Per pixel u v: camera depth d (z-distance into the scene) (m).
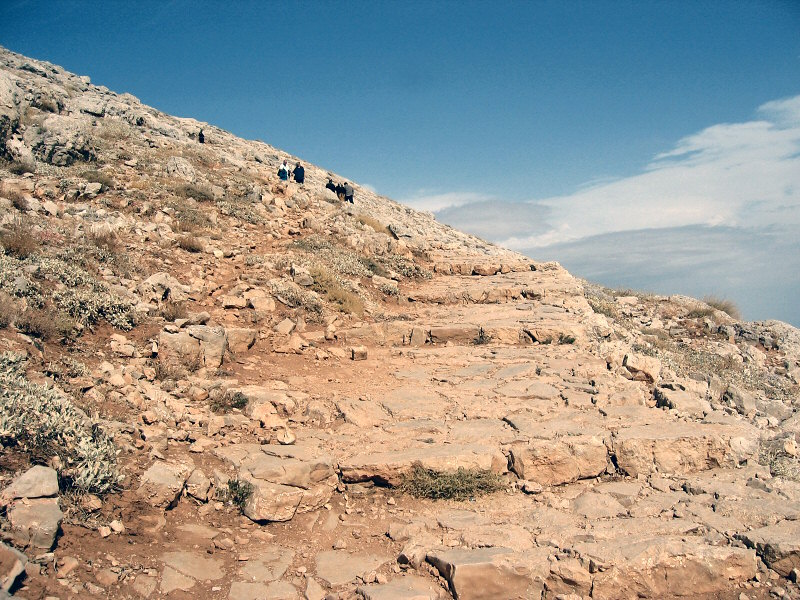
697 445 7.96
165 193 18.34
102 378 7.99
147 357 9.30
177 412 8.04
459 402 9.48
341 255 18.02
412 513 6.98
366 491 7.36
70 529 5.33
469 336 13.55
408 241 22.69
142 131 30.42
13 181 15.29
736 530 6.36
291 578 5.68
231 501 6.68
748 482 7.46
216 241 15.93
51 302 9.26
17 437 5.77
